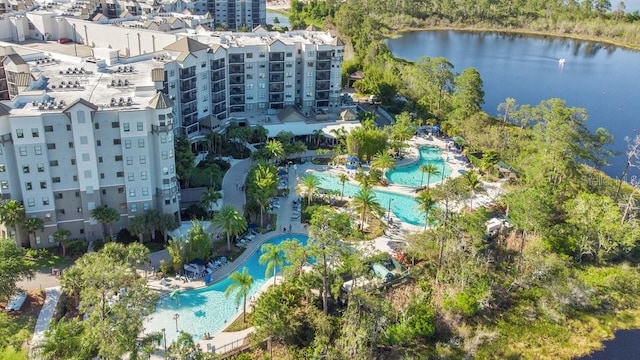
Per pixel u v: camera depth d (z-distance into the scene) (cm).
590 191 12744
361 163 14425
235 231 10175
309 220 11588
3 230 9794
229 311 8938
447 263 9956
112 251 8519
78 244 10031
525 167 13525
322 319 8294
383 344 8275
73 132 9625
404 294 9400
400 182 13688
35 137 9456
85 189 10050
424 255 10169
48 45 18838
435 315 8950
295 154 14662
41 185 9775
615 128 18475
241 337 8288
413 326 8419
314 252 8594
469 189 11981
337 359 7506
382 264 9994
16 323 8169
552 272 10100
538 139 13700
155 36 17062
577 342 8838
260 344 8131
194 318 8712
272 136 15262
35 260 9769
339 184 13362
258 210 11356
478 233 10275
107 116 9800
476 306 9050
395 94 19138
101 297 7250
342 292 9094
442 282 9681
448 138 16488
